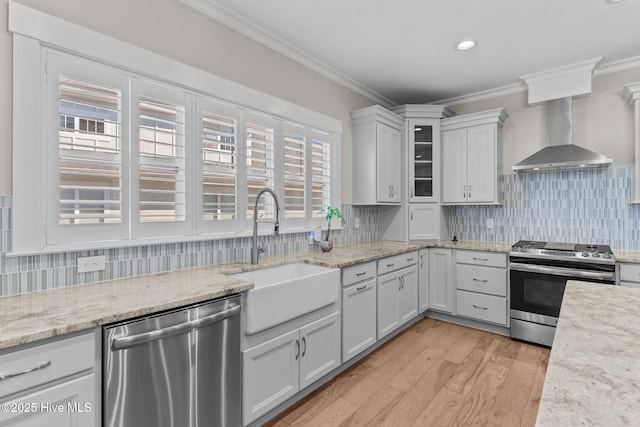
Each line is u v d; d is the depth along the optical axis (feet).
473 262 11.27
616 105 10.41
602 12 7.71
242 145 8.06
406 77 11.44
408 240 12.86
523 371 8.38
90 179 5.65
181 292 5.13
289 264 8.23
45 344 3.62
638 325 3.31
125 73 6.03
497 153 11.82
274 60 9.03
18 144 4.91
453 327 11.53
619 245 10.36
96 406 4.02
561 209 11.39
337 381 7.95
